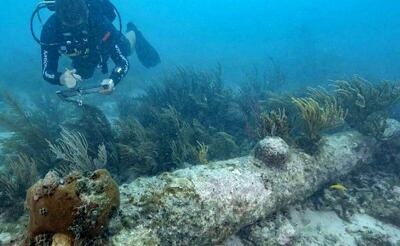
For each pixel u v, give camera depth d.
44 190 1.98
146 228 2.62
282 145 4.03
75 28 5.74
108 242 2.36
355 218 4.64
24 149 5.49
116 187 2.32
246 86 10.20
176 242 2.79
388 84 6.18
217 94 7.91
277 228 3.83
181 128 5.89
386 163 5.84
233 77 17.50
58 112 9.22
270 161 3.97
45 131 5.95
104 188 2.20
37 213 1.99
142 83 14.37
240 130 6.94
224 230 3.25
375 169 5.78
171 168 5.11
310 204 4.71
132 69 16.17
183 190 3.06
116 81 6.20
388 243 4.22
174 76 9.73
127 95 11.70
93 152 5.20
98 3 6.39
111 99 11.88
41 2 6.05
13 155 5.33
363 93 5.91
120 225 2.53
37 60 18.23
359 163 5.30
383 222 4.71
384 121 5.56
